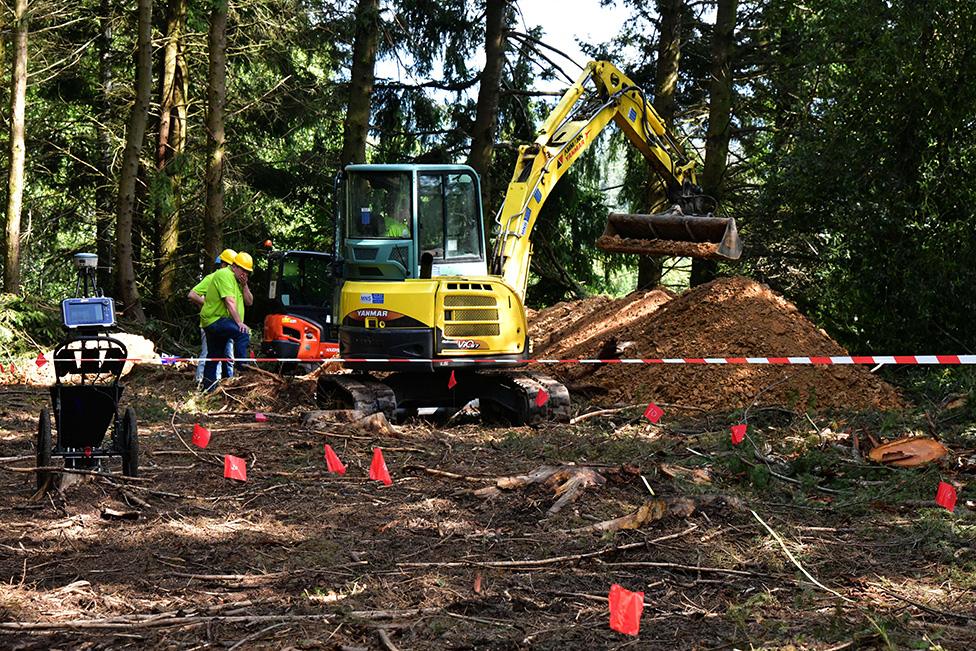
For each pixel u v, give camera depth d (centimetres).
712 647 427
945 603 488
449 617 459
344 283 1126
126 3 2558
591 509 666
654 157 1358
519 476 722
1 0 1922
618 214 1251
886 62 1473
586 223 2670
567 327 1605
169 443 905
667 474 751
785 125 2262
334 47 2539
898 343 1502
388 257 1111
